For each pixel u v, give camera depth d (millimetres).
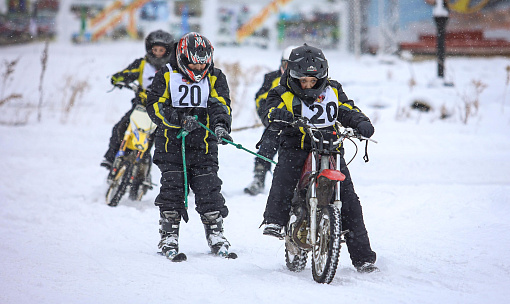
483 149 35812
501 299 13062
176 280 14664
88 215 22891
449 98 49281
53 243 18953
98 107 51969
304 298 13031
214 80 17781
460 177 28609
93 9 88125
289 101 15617
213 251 17703
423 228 20078
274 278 14875
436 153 34375
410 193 24922
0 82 59344
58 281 14664
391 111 46688
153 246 18859
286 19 87688
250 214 22812
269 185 27969
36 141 38906
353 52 86375
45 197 25656
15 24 86188
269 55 80250
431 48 79438
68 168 31734
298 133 15609
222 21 87688
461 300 12969
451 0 86438
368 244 15336
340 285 14219
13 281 14648
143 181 25188
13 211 23156
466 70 67562
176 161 17625
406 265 15828
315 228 14648
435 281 14500
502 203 22484
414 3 89000
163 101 17328
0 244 18672
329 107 15656
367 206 23406
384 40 80750
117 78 24609
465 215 21375
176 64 17547
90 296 13398
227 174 30172
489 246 17594
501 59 76312
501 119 43250
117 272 15453
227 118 17172
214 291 13719
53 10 88062
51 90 57125
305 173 15172
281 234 15445
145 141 24250
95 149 37000
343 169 15555
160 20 88375
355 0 81562
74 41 86562
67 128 43406
